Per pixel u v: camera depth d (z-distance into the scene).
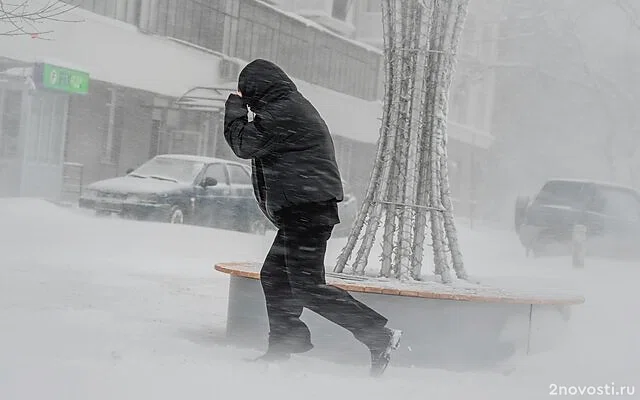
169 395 13.30
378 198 21.22
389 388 15.28
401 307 18.69
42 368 14.55
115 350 16.78
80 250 38.25
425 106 21.30
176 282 30.08
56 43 70.00
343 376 16.42
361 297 18.80
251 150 16.72
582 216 55.50
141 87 80.62
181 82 85.44
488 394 15.28
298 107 16.84
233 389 14.05
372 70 119.25
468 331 18.78
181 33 86.06
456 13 21.30
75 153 78.81
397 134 21.27
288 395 13.94
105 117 81.56
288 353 17.50
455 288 19.97
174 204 54.28
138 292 26.62
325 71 109.75
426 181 21.30
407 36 21.34
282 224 16.94
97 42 74.88
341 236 64.69
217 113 83.81
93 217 51.12
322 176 16.73
